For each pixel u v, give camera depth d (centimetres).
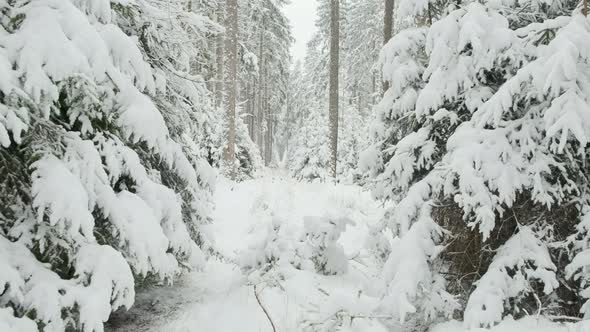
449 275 492
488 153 409
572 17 400
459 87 482
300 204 1159
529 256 395
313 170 2189
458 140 433
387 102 573
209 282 621
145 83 409
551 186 410
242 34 2394
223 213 1098
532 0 473
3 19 339
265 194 1220
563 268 429
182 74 539
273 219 591
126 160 404
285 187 1410
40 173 321
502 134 419
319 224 602
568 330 348
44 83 308
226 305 512
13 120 293
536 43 437
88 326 307
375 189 582
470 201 396
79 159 350
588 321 343
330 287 546
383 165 603
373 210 1071
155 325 478
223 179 1592
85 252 343
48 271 326
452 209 482
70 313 318
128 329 468
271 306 490
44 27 322
